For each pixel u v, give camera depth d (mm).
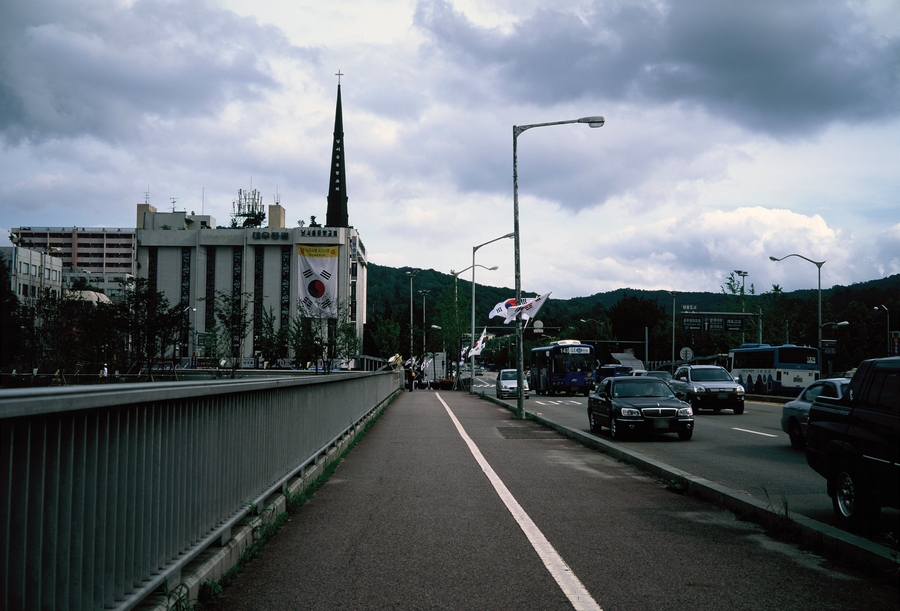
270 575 5449
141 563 3992
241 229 107562
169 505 4484
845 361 71812
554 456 13375
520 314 24797
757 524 7426
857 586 5270
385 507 8211
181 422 4707
